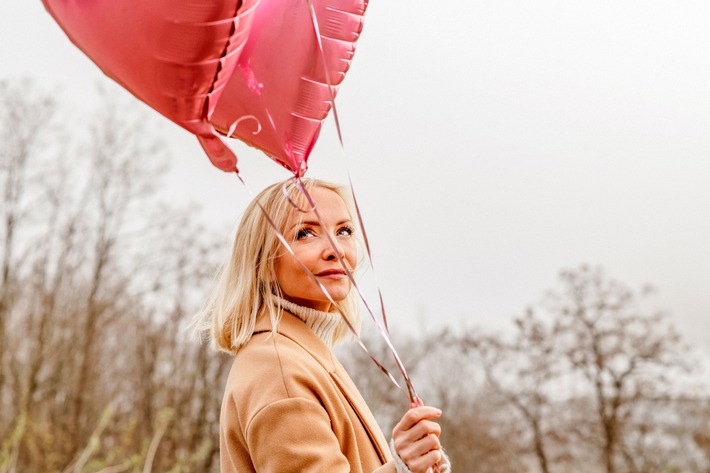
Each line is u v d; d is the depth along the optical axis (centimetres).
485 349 2372
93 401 1806
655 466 2144
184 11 123
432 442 132
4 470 590
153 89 133
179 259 1945
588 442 2233
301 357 160
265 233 176
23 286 1809
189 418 1695
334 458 142
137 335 1944
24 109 1917
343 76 150
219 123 150
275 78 147
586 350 2253
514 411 2355
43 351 1630
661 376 2195
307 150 152
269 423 144
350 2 148
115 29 128
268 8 145
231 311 175
